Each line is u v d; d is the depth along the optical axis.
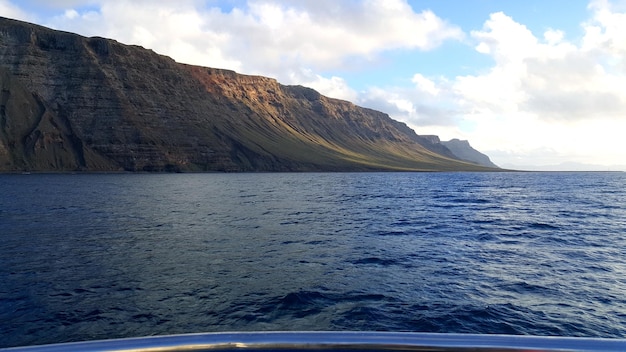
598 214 36.34
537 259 18.06
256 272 16.23
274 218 33.88
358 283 14.62
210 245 21.83
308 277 15.44
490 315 11.47
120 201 50.22
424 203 48.88
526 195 63.72
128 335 10.52
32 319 11.48
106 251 20.23
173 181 113.06
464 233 25.44
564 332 10.39
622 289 13.68
